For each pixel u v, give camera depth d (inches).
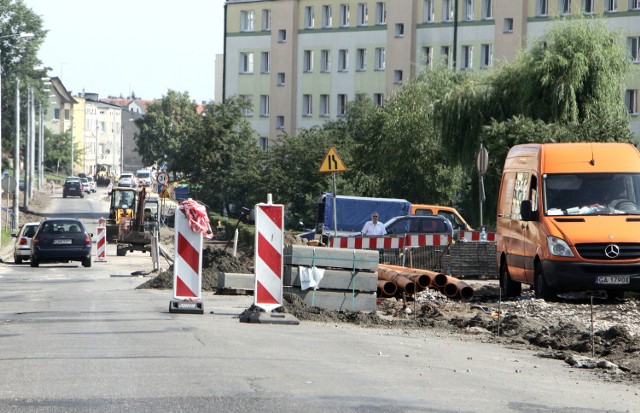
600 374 805.2
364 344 927.0
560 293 1571.1
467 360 850.8
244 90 6914.4
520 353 928.9
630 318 1242.0
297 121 6683.1
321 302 1279.5
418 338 1018.1
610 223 1456.7
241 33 6919.3
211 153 5275.6
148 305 1342.3
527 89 3102.9
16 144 5152.6
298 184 4702.3
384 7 6259.8
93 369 719.1
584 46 3088.1
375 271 1294.3
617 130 2694.4
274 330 1019.9
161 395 612.4
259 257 1111.6
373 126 4343.0
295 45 6673.2
